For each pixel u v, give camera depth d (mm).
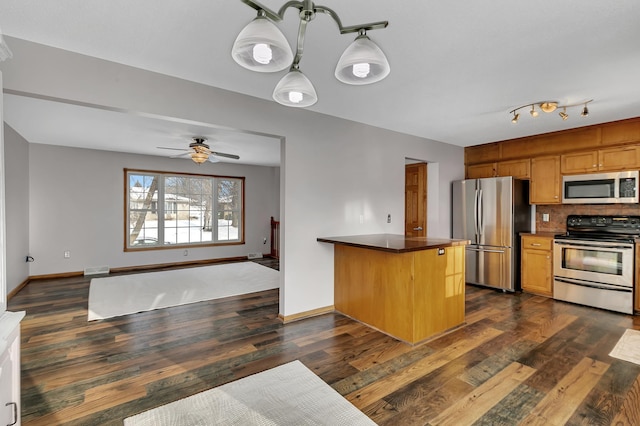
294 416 1920
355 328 3293
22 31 2023
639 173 3781
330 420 1882
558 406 2004
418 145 4785
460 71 2551
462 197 5180
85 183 5934
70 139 5113
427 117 3820
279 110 3332
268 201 8266
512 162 4984
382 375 2371
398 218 4480
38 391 2162
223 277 5680
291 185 3453
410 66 2471
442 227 5215
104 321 3498
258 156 6629
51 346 2861
